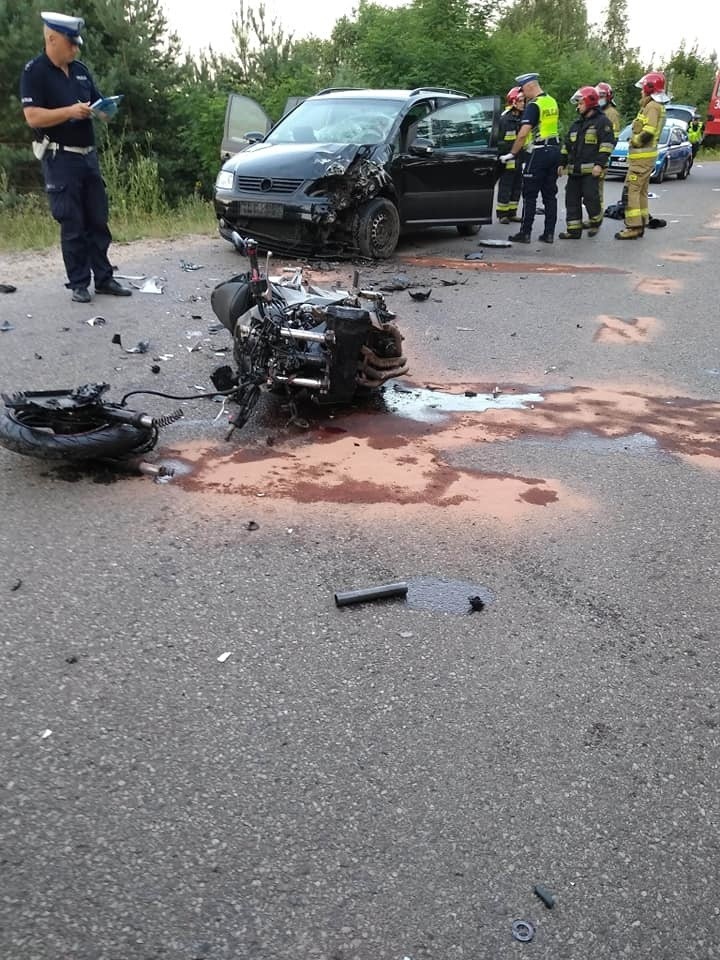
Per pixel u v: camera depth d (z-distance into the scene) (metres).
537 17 44.53
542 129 11.31
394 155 10.02
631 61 44.31
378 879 2.14
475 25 23.67
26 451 3.97
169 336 6.59
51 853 2.15
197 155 18.23
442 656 3.00
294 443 4.75
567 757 2.57
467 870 2.18
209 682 2.80
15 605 3.15
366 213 9.68
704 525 4.05
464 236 12.43
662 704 2.83
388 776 2.46
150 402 5.19
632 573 3.61
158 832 2.23
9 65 15.59
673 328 7.58
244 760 2.49
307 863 2.17
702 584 3.56
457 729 2.66
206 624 3.10
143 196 13.54
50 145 6.88
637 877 2.19
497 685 2.87
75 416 4.09
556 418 5.36
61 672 2.80
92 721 2.60
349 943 1.98
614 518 4.08
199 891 2.08
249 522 3.84
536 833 2.30
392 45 22.56
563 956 1.98
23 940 1.93
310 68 19.81
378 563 3.57
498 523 3.97
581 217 12.27
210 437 4.75
